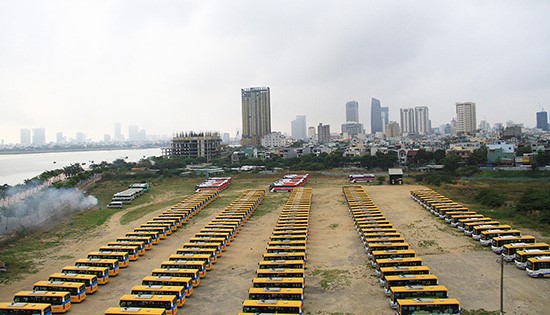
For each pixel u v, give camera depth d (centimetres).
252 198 14088
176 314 5625
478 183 16375
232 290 6438
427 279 5934
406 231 9588
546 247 7288
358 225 9638
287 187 17012
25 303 5678
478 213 11050
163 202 15100
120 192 16650
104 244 9431
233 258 8069
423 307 5169
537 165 18925
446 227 9844
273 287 5922
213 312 5681
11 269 7756
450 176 17862
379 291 6203
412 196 14138
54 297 5775
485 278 6538
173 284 6150
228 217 10712
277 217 11744
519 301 5684
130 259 8031
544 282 6325
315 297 6066
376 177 19775
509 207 11481
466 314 5328
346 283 6550
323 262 7644
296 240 8312
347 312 5547
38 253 8812
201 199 14062
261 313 5225
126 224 11494
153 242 9175
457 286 6244
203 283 6762
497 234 8250
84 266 7131
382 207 12612
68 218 12475
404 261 6644
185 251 7681
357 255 7975
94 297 6325
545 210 10306
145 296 5650
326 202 14012
